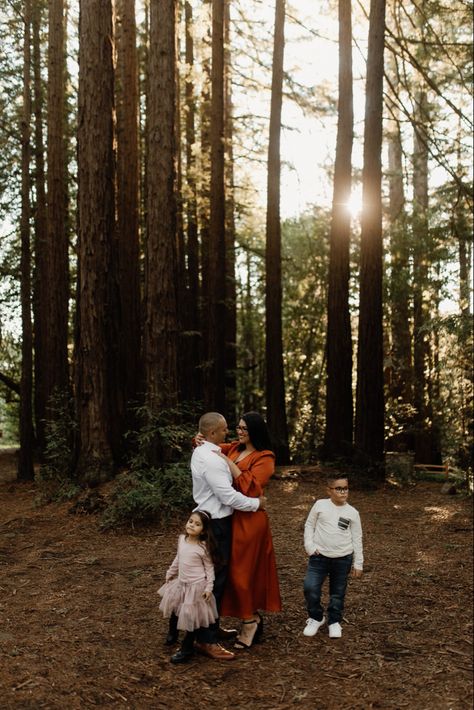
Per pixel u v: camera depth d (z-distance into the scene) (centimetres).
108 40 1149
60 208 1645
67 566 711
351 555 526
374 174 1362
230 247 2280
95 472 1096
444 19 1582
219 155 1744
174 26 1143
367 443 1343
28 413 1498
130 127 1594
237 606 482
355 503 1134
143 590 626
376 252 1359
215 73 1709
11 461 2070
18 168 1945
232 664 465
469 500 1150
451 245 2106
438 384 2045
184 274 2031
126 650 482
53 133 1625
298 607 591
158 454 1053
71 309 2456
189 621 453
